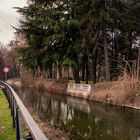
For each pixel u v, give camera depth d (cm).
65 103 2869
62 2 4084
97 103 2828
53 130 1502
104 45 3503
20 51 4306
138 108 2364
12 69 10700
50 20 3888
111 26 3703
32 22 4141
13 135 1089
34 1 4309
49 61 4228
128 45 4169
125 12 3394
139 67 2828
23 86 5903
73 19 3694
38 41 4144
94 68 4103
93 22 3275
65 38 3981
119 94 2628
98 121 1844
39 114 2023
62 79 4459
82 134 1473
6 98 2459
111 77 3781
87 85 3328
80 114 2142
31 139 463
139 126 1681
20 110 701
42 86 4797
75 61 3906
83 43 3544
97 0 3209
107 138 1403
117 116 2042
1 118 1475
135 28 3812
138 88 2520
